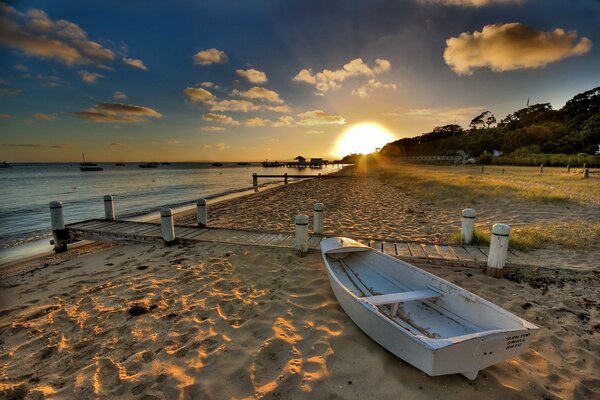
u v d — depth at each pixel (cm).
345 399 265
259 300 447
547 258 571
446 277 521
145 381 288
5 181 4491
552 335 352
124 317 405
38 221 1434
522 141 6253
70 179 5031
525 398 264
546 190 1371
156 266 596
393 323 296
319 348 334
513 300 435
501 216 1022
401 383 281
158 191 2897
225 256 638
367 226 947
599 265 534
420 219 1036
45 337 364
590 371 296
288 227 998
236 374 296
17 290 505
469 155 7631
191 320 395
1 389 279
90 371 303
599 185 1594
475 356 264
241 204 1622
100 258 674
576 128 5728
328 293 464
